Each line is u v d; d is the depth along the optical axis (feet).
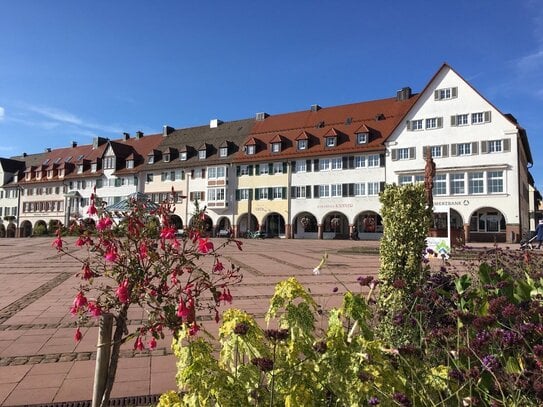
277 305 9.53
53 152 268.21
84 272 9.12
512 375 8.64
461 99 139.54
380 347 8.75
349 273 45.01
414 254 16.52
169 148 205.26
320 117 180.86
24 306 27.99
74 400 13.55
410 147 146.72
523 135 138.41
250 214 177.88
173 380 15.12
